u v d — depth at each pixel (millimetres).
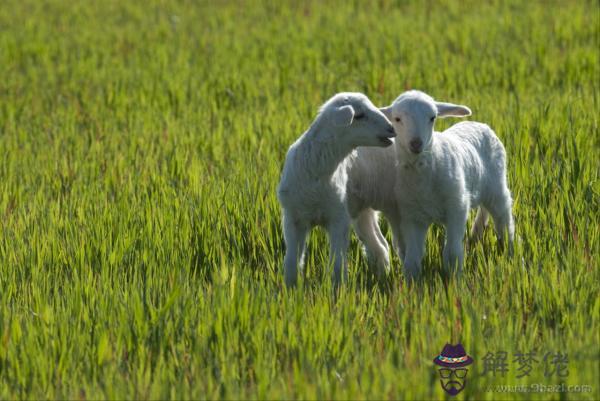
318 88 28219
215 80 29984
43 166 20734
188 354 10859
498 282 12922
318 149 13336
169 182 18375
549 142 19250
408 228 14125
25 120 26828
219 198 16844
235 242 15055
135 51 37500
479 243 14805
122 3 51719
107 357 10844
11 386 10461
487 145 15141
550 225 14898
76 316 12078
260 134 22141
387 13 43500
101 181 19297
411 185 13711
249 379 10586
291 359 10758
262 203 16266
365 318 12180
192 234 15422
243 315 11609
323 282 13062
